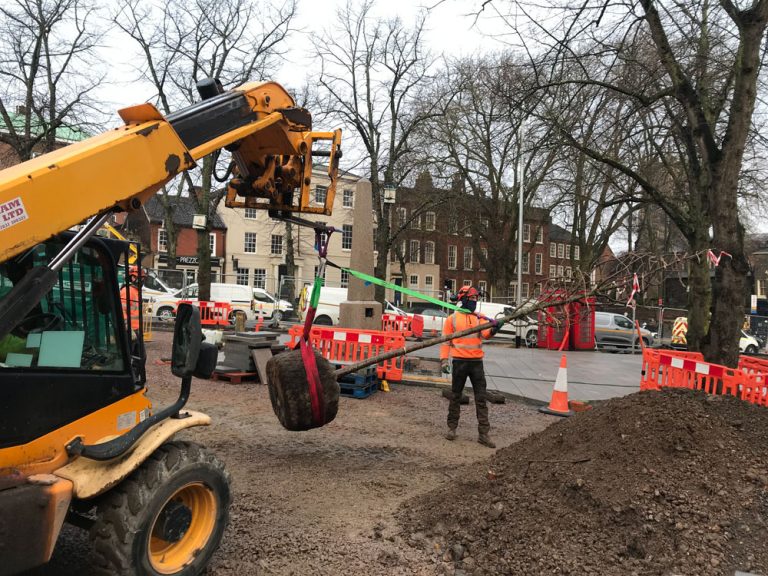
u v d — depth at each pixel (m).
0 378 2.42
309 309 4.14
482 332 6.49
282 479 4.91
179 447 3.02
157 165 2.76
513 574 3.21
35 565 2.37
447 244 48.09
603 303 5.15
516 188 33.44
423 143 26.81
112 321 3.04
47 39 16.34
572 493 3.70
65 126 16.45
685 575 3.02
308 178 4.19
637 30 8.73
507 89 9.80
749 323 24.69
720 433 4.01
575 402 8.53
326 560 3.38
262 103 3.62
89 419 2.81
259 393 8.70
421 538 3.67
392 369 9.77
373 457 5.73
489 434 6.90
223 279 39.09
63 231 2.61
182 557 2.98
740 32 7.11
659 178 14.08
